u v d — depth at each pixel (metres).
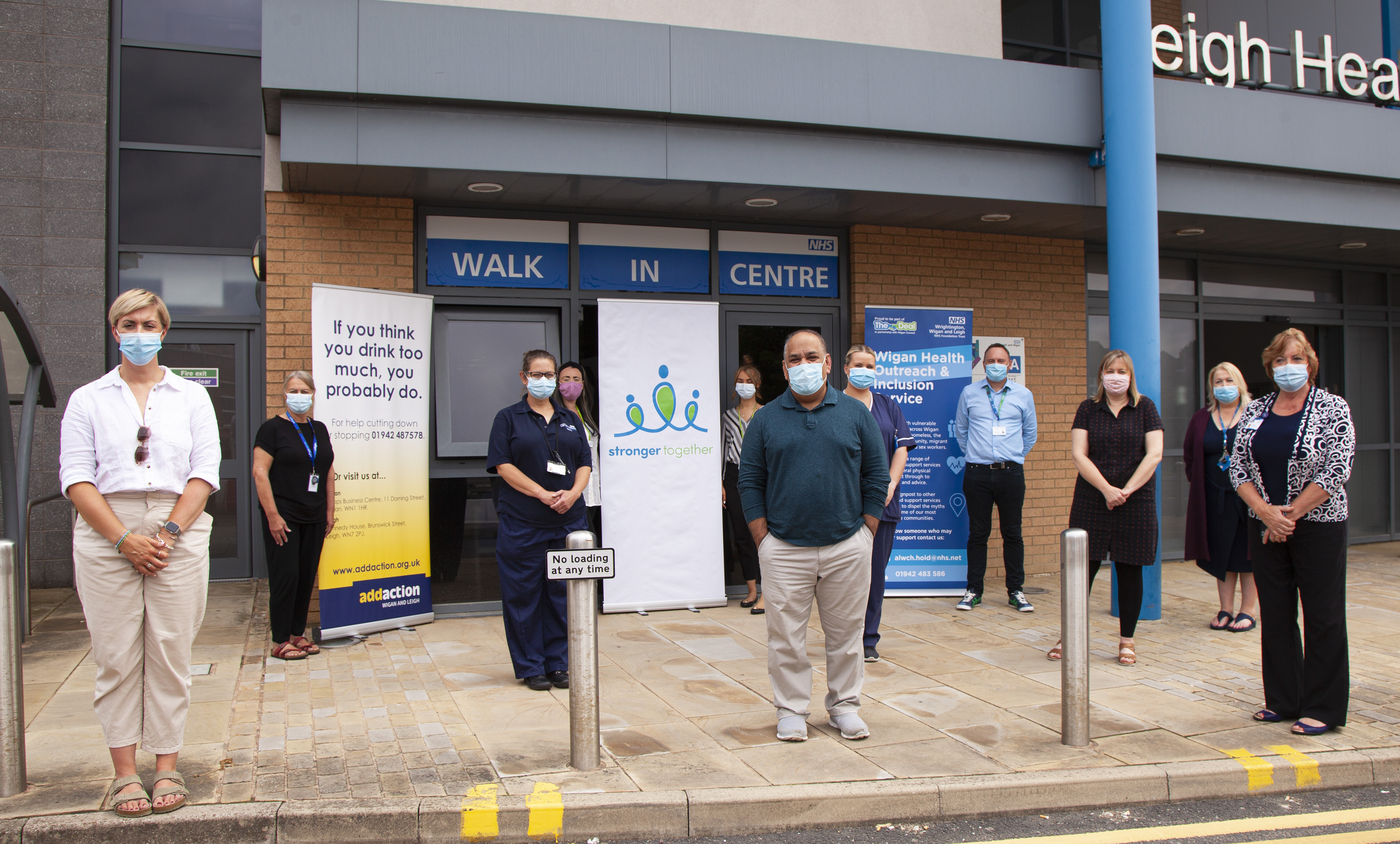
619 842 3.47
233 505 8.33
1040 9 8.84
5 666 3.49
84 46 8.04
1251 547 4.64
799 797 3.59
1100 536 5.62
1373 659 5.77
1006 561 7.24
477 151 6.18
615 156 6.43
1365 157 8.23
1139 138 7.00
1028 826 3.63
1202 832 3.57
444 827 3.41
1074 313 8.70
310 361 6.68
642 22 6.61
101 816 3.32
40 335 7.86
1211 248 9.56
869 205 7.36
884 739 4.27
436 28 6.02
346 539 6.14
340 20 5.88
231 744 4.14
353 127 5.99
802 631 4.27
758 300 7.81
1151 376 6.99
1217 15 10.16
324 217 6.73
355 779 3.73
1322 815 3.74
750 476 4.32
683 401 7.20
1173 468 9.56
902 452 5.70
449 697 4.91
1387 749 4.20
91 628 3.37
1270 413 4.54
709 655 5.82
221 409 8.34
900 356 7.67
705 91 6.51
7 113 7.86
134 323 3.43
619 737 4.29
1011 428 7.18
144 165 8.26
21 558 6.00
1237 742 4.27
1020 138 7.17
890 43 7.91
